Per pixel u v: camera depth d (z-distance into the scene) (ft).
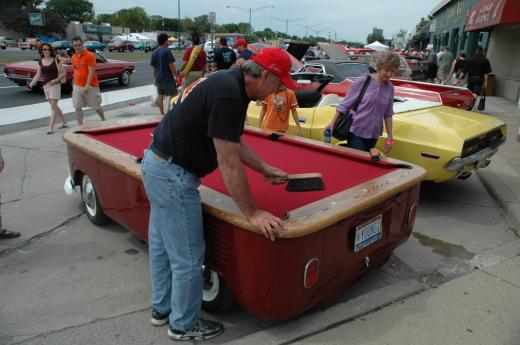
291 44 37.81
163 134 6.92
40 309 9.07
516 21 35.01
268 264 6.84
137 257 11.27
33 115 30.66
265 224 6.41
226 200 7.50
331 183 9.09
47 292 9.70
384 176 9.12
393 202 8.77
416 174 9.23
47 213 14.02
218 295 8.29
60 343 8.02
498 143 15.21
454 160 13.10
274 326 8.49
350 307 9.19
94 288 9.85
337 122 13.66
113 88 48.21
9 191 15.96
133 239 12.26
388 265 11.05
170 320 7.95
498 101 41.70
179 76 32.53
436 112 15.61
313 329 8.42
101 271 10.58
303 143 11.94
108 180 10.72
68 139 12.32
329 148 11.37
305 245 6.87
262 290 7.11
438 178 13.64
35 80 24.91
